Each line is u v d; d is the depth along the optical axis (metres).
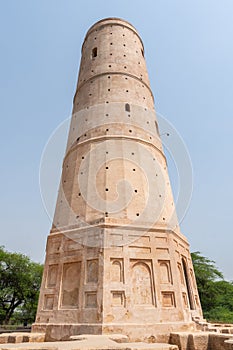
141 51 30.09
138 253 16.62
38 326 16.09
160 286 16.14
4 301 37.06
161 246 17.45
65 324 15.03
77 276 16.48
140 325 14.40
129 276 15.76
